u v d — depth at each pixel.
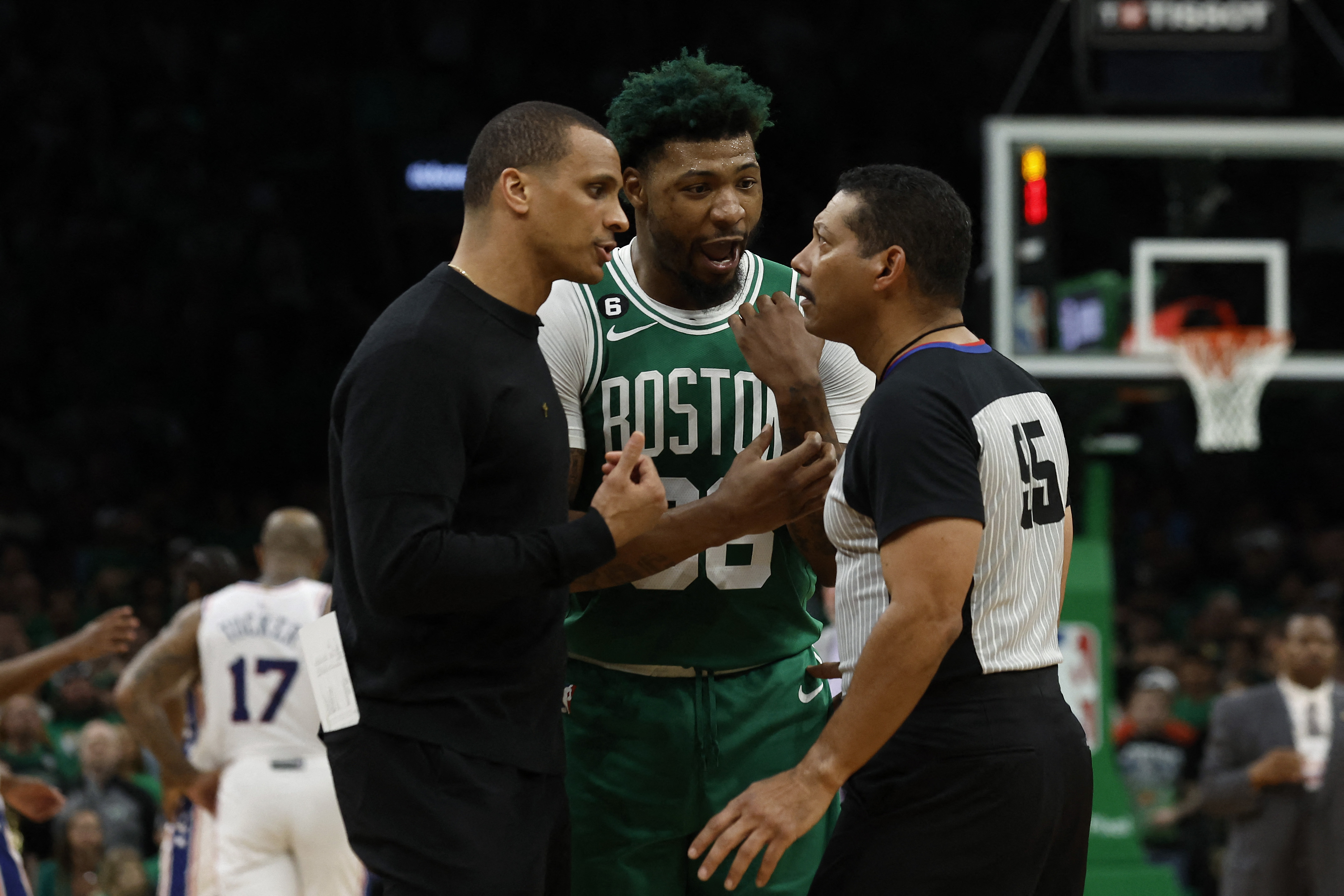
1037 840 3.82
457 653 3.74
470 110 26.02
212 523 20.69
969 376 3.86
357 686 3.83
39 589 17.14
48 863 11.18
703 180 4.33
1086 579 10.34
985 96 25.66
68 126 25.39
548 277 3.87
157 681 7.85
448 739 3.72
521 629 3.81
